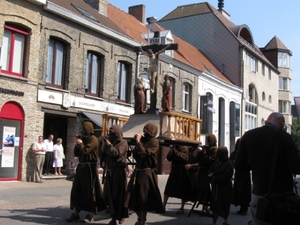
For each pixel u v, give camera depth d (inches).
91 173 277.3
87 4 796.6
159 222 304.7
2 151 536.1
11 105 546.9
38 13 585.6
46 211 324.2
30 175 565.0
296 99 639.1
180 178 344.8
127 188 267.3
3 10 533.3
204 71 1044.5
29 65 569.9
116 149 265.0
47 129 676.1
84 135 283.4
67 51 644.1
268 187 163.5
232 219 335.6
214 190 292.7
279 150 163.9
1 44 531.5
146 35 923.4
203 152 337.4
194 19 1384.1
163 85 345.1
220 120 1199.6
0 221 275.4
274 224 154.4
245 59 1327.5
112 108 731.4
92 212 281.1
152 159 266.2
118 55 750.5
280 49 1788.9
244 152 174.1
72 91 645.9
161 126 329.4
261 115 1477.6
